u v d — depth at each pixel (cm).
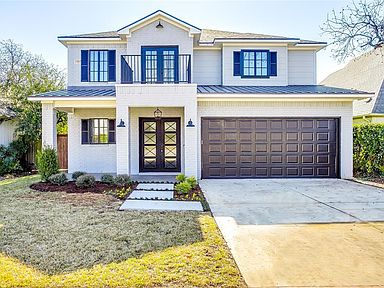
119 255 489
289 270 450
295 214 761
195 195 973
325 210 802
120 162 1258
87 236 580
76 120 1582
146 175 1466
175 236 579
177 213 755
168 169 1548
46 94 1302
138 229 621
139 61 1534
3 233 598
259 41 1584
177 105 1272
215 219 711
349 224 679
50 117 1295
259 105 1372
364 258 495
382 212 781
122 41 1580
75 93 1338
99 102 1316
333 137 1400
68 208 801
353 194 1020
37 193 1000
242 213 768
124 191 1022
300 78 1688
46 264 457
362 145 1484
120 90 1260
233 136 1374
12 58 2623
